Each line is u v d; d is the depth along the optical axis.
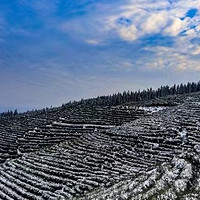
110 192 39.84
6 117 189.62
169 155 67.00
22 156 84.38
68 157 75.06
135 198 32.31
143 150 73.38
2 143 106.44
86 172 62.94
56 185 58.50
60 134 108.00
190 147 70.25
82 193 52.69
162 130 86.69
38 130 120.00
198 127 84.06
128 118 117.94
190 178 34.44
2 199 57.06
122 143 81.81
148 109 130.75
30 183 61.94
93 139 91.06
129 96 192.12
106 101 191.38
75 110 157.00
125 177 53.41
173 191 31.64
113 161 67.75
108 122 115.94
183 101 143.62
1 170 73.06
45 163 73.44
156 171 39.62
